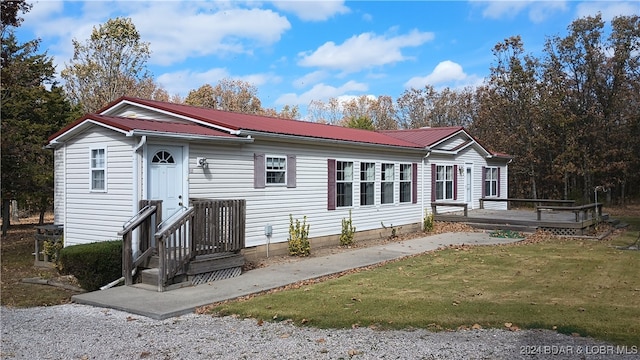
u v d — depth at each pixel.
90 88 33.06
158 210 9.64
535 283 9.20
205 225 9.62
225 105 48.56
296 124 15.64
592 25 31.42
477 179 24.25
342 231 15.12
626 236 16.97
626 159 30.92
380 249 14.18
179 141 10.40
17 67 17.59
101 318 7.29
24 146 15.71
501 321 6.55
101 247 9.41
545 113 31.09
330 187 14.78
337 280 9.74
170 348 5.77
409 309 7.25
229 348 5.72
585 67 31.88
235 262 10.22
